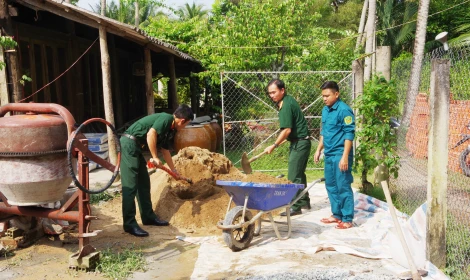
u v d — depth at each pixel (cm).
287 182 577
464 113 748
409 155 842
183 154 696
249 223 473
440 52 549
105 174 862
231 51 1202
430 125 424
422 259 413
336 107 547
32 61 979
